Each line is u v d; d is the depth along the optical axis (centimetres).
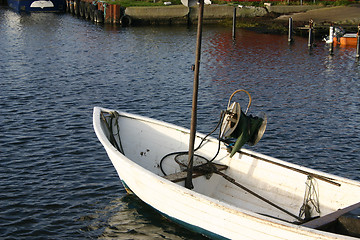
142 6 4828
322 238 766
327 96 2161
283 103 2028
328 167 1365
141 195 1048
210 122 1752
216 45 3572
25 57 2944
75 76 2461
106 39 3775
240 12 4838
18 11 5609
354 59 3111
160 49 3366
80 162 1344
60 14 5525
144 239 969
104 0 5100
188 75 2552
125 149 1207
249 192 1008
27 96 2033
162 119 1777
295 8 4825
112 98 2056
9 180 1212
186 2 923
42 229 998
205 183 1059
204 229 939
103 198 1138
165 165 1140
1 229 990
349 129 1692
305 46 3597
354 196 919
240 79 2486
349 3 4975
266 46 3559
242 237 877
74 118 1745
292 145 1527
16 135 1541
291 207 986
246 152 1053
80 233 989
